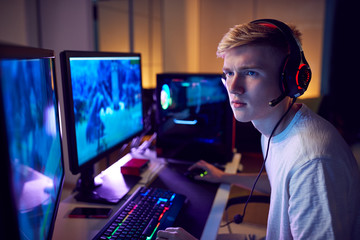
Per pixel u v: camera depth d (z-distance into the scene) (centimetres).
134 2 412
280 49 75
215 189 122
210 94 147
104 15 380
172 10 349
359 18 371
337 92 390
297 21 387
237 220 119
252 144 201
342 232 68
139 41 428
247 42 74
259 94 77
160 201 104
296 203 72
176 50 365
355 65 380
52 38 264
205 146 151
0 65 41
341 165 71
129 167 132
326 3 372
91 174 115
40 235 63
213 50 420
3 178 40
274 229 88
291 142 80
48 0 259
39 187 63
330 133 77
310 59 391
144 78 447
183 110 152
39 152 63
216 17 412
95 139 109
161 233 81
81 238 85
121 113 129
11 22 253
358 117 391
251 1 398
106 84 116
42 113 67
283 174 80
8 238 42
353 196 73
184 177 133
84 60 100
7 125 44
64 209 102
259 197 131
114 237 82
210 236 88
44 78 70
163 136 156
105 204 106
